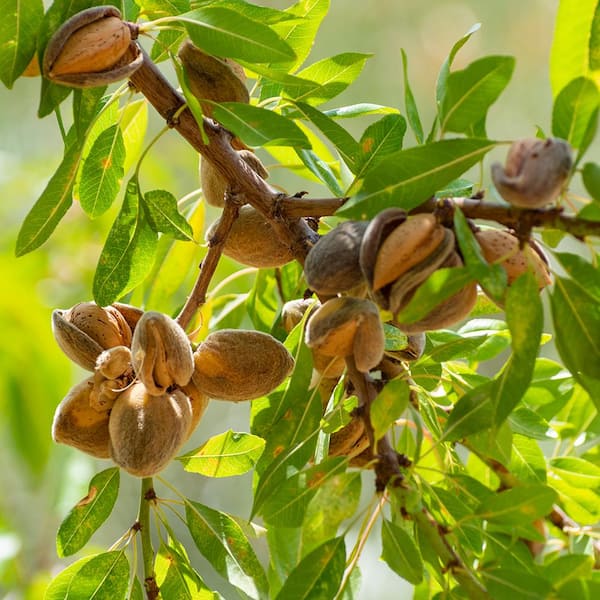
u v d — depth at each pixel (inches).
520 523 67.9
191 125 71.1
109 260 71.8
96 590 71.0
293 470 69.5
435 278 67.1
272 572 72.0
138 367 69.0
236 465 71.2
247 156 72.4
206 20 70.0
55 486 82.8
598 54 68.7
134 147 75.7
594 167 66.9
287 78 70.9
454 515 69.8
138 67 69.8
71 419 69.8
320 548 68.1
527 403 74.8
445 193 71.5
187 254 76.2
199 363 69.9
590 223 67.2
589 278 67.6
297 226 70.8
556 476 73.9
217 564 71.0
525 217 67.5
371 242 67.5
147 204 72.0
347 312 68.1
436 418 71.6
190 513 71.2
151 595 70.8
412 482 69.3
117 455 69.1
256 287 75.6
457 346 71.7
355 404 71.5
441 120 68.8
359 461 71.7
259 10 71.8
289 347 71.5
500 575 67.7
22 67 69.8
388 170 68.0
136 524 71.2
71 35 69.2
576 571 68.1
